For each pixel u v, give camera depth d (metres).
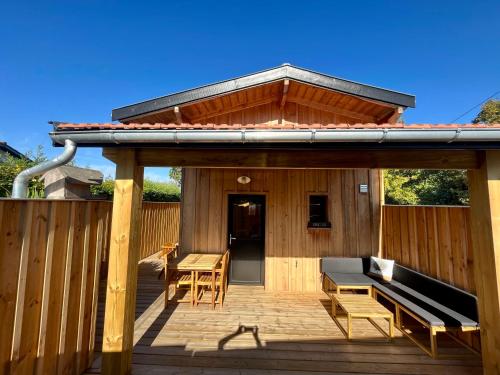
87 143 2.51
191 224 5.43
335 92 4.31
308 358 2.86
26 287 1.91
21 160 7.15
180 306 4.35
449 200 7.69
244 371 2.62
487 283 2.43
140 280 6.01
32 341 1.97
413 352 3.01
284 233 5.31
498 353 2.32
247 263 5.55
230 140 2.41
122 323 2.43
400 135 2.33
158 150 2.70
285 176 5.42
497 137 2.26
